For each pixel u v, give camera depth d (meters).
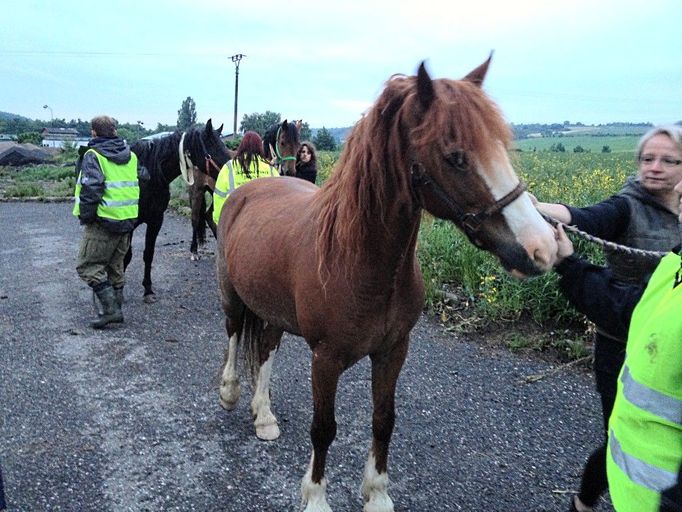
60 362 4.41
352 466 3.06
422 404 3.72
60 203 15.86
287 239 2.62
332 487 2.88
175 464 3.07
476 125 1.75
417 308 2.43
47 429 3.40
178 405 3.74
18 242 9.64
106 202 4.86
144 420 3.53
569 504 2.75
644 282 1.82
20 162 31.42
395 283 2.23
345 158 2.23
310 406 3.73
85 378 4.13
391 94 1.98
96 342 4.84
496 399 3.79
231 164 5.05
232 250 3.18
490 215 1.80
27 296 6.26
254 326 3.37
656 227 2.25
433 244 6.22
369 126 2.04
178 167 5.88
